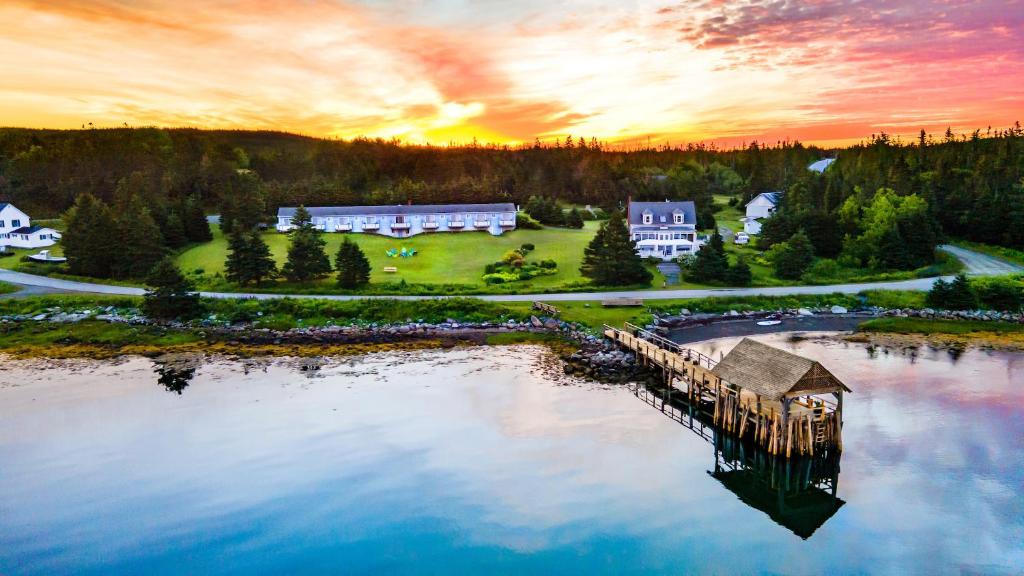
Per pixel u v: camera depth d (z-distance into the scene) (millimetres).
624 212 140750
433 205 119375
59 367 54844
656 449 38812
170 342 62062
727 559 27828
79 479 34844
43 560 27906
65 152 194500
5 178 163875
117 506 32156
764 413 38250
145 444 39219
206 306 71250
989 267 92688
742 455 38531
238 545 28891
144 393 48375
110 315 69625
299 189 141375
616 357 56188
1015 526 30031
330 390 49031
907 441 39219
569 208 163500
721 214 152750
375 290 81000
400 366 55219
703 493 33656
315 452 37938
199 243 107625
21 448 38750
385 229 116062
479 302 72688
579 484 34250
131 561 27828
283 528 30141
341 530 29938
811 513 31547
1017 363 54938
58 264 94188
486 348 60625
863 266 96625
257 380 51531
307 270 84750
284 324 67000
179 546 28859
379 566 27359
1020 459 36562
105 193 152000
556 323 66875
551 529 30031
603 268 84625
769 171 193000
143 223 91750
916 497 32781
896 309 74875
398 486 33812
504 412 44312
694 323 70875
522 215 123938
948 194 125250
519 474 35188
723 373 41750
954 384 49344
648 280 85688
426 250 103375
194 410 44906
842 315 73875
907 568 27094
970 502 32188
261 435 40469
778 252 92938
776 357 39594
